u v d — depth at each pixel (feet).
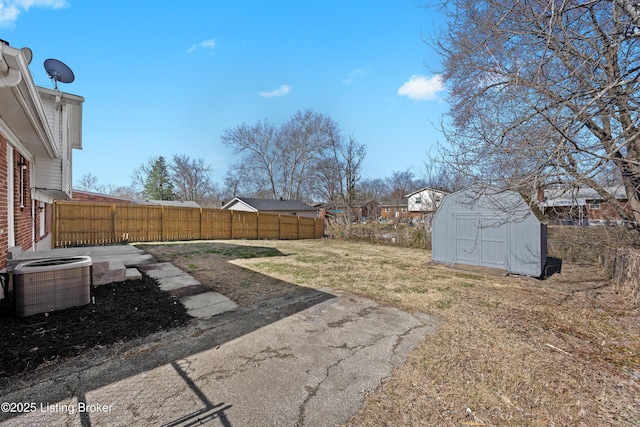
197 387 7.68
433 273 24.50
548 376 8.84
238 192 128.47
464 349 10.49
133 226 40.98
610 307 16.07
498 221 23.72
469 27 14.61
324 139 99.09
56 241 34.37
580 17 11.44
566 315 14.64
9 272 12.56
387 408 7.11
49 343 9.35
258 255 31.99
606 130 14.65
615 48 10.77
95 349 9.29
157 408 6.78
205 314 13.08
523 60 12.09
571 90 11.58
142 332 10.69
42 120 13.53
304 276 21.86
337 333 11.62
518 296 18.07
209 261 26.50
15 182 16.60
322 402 7.25
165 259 26.50
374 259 32.01
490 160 13.26
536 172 11.75
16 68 8.48
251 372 8.52
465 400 7.55
